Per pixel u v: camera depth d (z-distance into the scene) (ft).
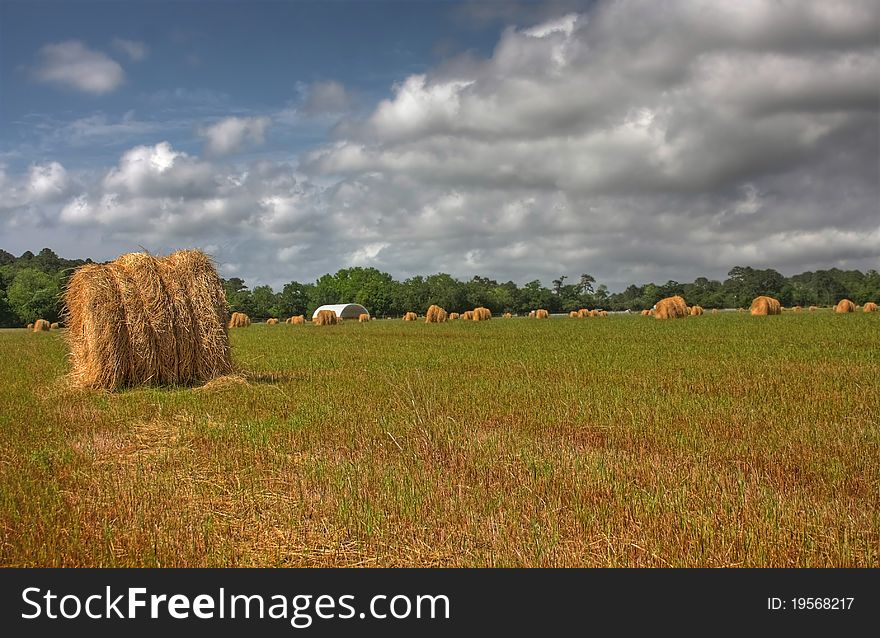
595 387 49.44
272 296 471.21
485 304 467.11
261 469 28.91
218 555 20.10
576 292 555.69
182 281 55.67
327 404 43.55
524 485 25.55
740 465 28.35
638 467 27.84
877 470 27.02
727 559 19.33
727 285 609.01
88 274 52.95
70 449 31.99
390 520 22.54
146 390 52.13
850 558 19.20
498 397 45.52
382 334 138.21
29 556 19.94
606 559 19.40
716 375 55.21
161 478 27.81
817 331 108.88
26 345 117.29
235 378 54.29
